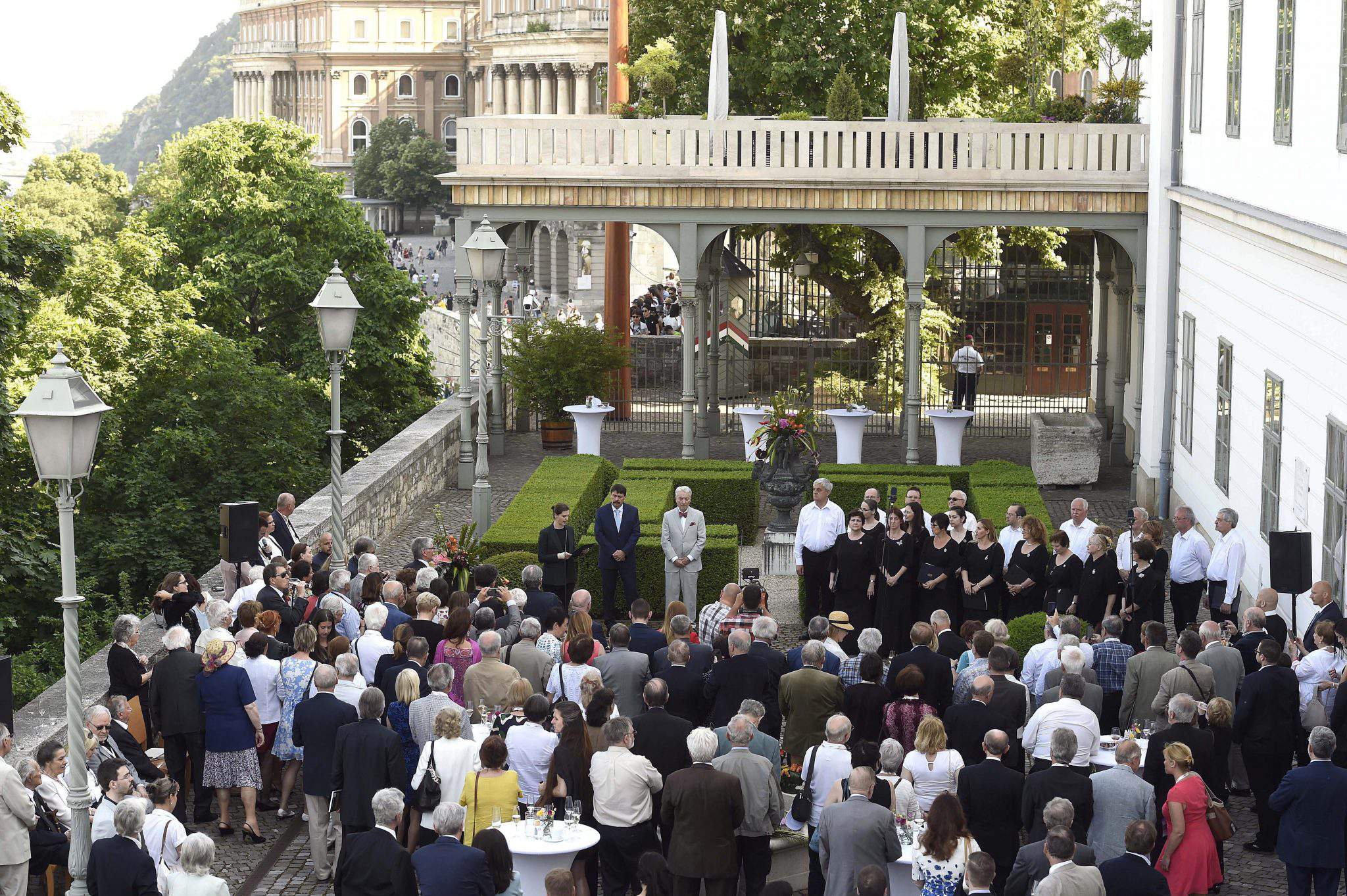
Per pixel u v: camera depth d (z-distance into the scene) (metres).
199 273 43.62
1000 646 11.78
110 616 25.86
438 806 9.89
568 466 25.75
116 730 11.84
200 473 33.06
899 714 11.84
